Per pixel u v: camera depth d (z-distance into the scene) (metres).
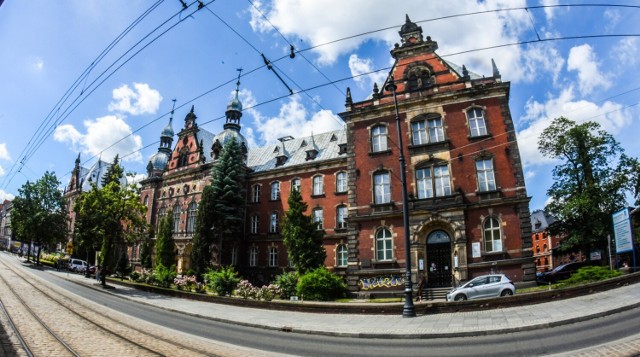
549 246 75.62
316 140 49.97
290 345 13.26
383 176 30.77
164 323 17.83
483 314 16.86
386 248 29.12
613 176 38.12
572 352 9.98
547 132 40.94
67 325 15.52
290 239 34.19
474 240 26.59
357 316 19.39
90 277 47.16
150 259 52.97
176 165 58.00
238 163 47.78
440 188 28.72
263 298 25.64
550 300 17.80
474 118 29.09
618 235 21.38
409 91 31.25
